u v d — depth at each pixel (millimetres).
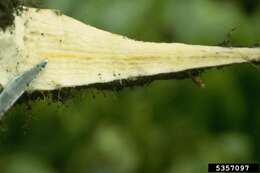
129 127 784
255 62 430
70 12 742
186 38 761
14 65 416
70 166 791
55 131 786
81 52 422
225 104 804
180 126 788
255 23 789
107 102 777
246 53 430
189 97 790
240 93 812
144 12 757
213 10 774
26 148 786
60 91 420
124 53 424
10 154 781
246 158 798
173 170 779
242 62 429
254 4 795
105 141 778
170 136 786
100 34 425
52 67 419
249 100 817
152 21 758
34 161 784
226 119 808
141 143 784
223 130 809
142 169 785
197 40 761
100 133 783
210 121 803
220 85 801
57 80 419
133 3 758
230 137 803
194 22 763
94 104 778
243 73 810
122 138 782
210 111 802
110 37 425
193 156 783
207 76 800
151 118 785
